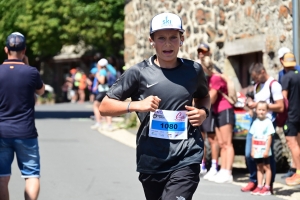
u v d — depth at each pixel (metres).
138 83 5.64
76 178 10.78
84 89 47.53
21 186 10.08
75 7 25.52
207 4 14.47
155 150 5.59
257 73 9.84
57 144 15.44
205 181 10.64
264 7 12.34
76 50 37.62
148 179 5.66
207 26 14.44
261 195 9.30
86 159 12.97
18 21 24.14
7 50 7.25
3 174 7.10
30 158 7.14
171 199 5.43
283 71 10.73
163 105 5.58
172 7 16.20
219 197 9.20
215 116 10.66
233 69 13.91
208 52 10.65
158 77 5.58
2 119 7.05
